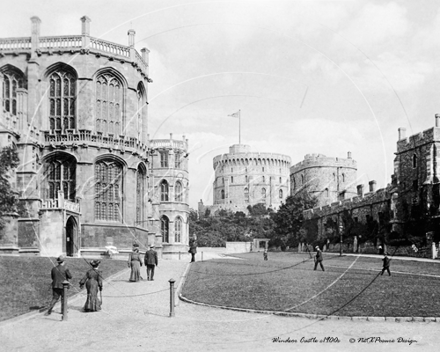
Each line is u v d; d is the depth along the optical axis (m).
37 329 14.34
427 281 23.83
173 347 12.27
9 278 21.61
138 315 16.47
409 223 56.31
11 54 45.94
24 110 42.16
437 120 55.66
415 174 57.22
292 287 21.73
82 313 16.86
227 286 22.70
